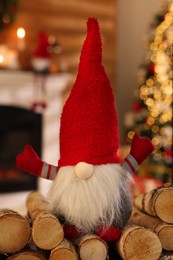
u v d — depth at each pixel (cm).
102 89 99
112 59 411
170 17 362
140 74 394
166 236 103
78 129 99
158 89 369
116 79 420
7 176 346
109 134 100
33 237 94
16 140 351
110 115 100
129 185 103
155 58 370
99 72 100
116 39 414
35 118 352
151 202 106
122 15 435
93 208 97
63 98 381
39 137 355
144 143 105
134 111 403
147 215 113
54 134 365
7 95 337
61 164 101
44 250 99
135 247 97
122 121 443
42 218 95
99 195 97
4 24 333
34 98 348
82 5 384
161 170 371
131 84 446
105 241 101
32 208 116
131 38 442
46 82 351
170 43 357
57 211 100
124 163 104
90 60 100
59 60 375
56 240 95
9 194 341
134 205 122
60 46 374
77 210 97
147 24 442
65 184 98
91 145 98
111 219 99
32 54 361
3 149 350
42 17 363
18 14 350
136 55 446
